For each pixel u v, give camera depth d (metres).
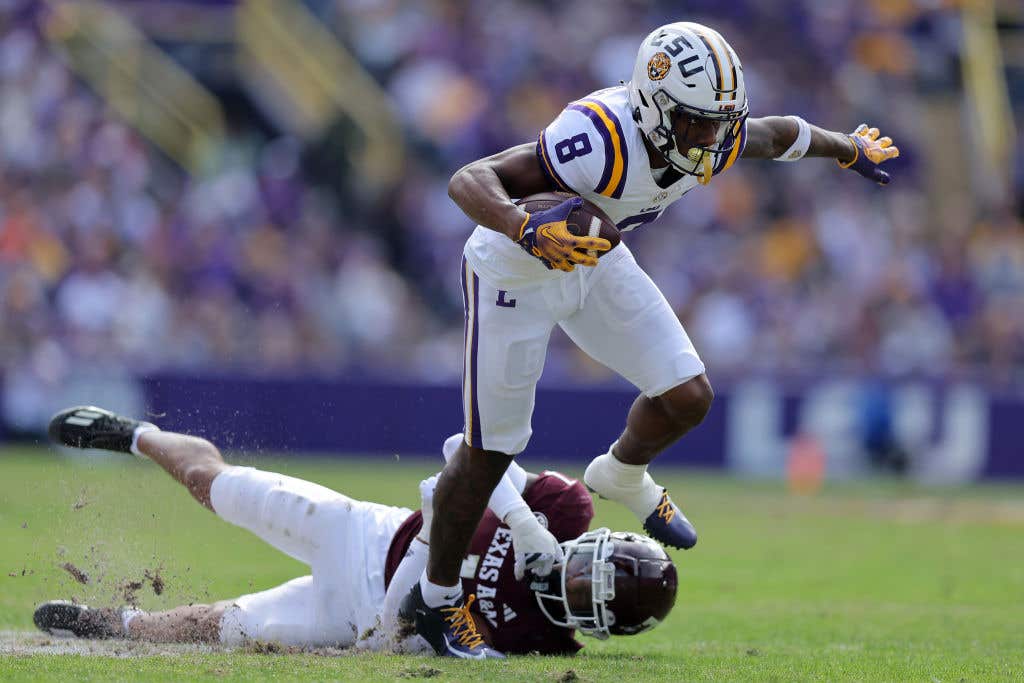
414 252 62.09
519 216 14.97
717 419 53.28
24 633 18.41
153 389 50.81
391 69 67.62
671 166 16.36
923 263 61.38
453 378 53.34
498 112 65.31
